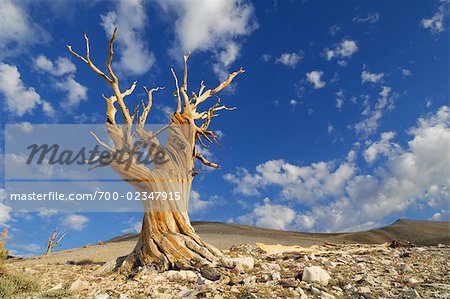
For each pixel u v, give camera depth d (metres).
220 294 7.69
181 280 9.96
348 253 16.70
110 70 12.70
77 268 14.41
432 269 11.91
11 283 8.93
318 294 7.91
